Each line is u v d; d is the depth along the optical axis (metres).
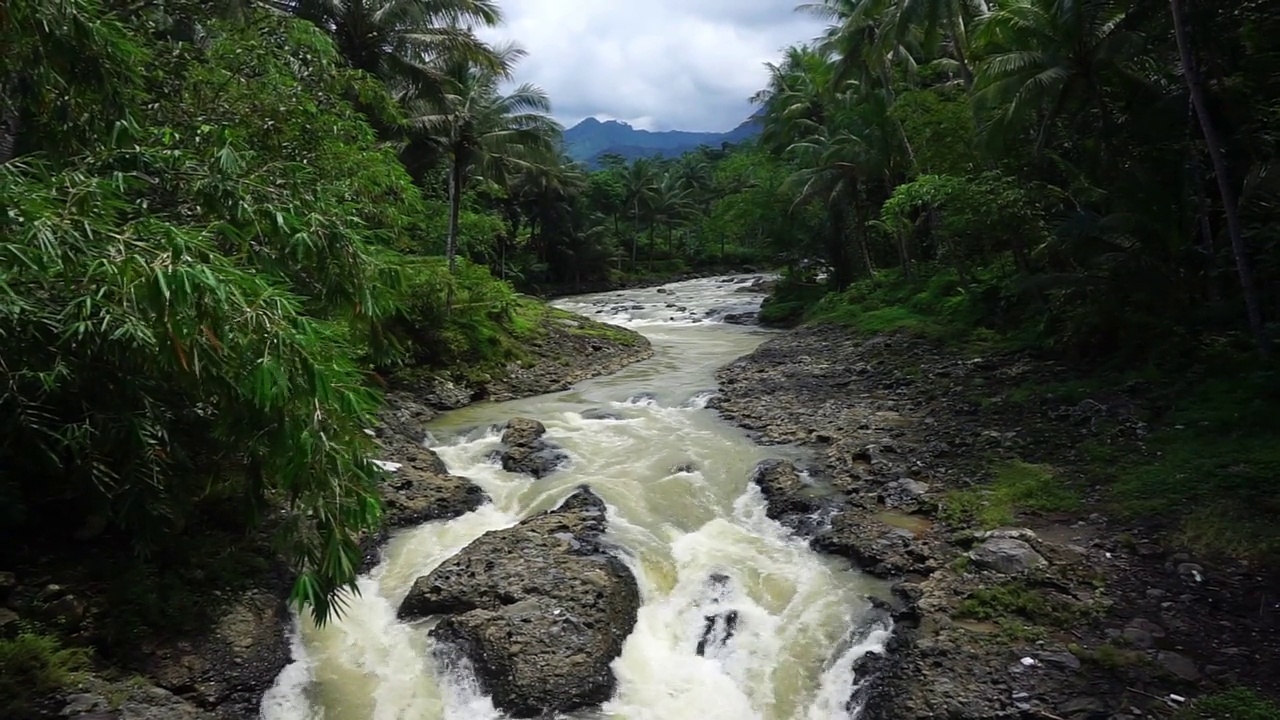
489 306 20.64
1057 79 14.70
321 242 5.87
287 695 6.16
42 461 5.88
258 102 9.54
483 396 16.83
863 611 7.16
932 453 10.83
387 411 13.92
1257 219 12.34
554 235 51.31
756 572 8.09
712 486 10.62
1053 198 15.88
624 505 9.83
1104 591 6.80
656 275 60.25
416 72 20.14
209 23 10.54
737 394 16.27
